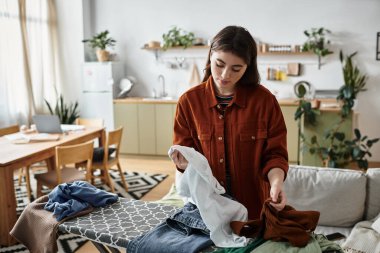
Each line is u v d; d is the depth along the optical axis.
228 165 1.42
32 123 5.48
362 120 5.39
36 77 5.65
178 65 5.96
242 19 5.64
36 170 4.97
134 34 6.06
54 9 5.96
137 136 5.69
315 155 4.12
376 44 5.24
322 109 4.05
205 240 1.27
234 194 1.44
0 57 4.99
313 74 5.51
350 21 5.29
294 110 5.03
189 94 1.45
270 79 5.65
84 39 5.96
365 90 5.10
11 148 3.26
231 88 1.40
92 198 1.64
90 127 4.41
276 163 1.33
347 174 2.39
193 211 1.39
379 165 5.25
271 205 1.27
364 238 2.05
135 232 1.40
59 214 1.55
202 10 5.76
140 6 5.98
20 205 3.67
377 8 5.18
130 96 6.19
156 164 5.34
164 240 1.29
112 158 4.13
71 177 3.31
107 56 5.76
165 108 5.51
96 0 6.12
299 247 1.20
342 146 3.91
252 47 1.28
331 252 1.25
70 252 2.70
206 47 5.70
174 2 5.84
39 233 1.56
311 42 5.23
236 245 1.23
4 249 2.79
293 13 5.46
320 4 5.36
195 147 1.48
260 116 1.38
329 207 2.36
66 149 3.10
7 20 5.07
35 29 5.59
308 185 2.41
